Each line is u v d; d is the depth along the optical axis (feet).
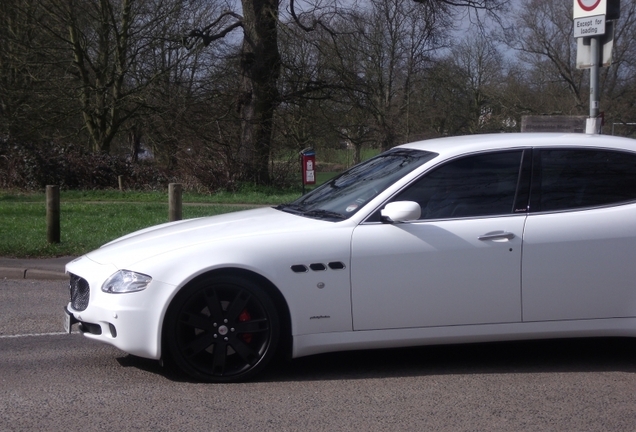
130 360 17.39
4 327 20.85
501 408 14.28
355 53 83.66
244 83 77.56
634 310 16.37
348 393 15.07
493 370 16.76
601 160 16.99
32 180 71.20
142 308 15.06
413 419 13.64
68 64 82.17
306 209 17.79
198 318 15.30
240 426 13.23
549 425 13.42
